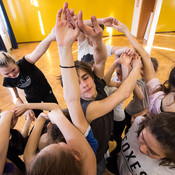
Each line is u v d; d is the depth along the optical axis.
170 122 0.49
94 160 0.53
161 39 5.02
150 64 0.80
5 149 0.51
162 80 3.14
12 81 1.42
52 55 5.23
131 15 7.12
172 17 4.83
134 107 1.42
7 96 2.96
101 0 6.79
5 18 5.75
